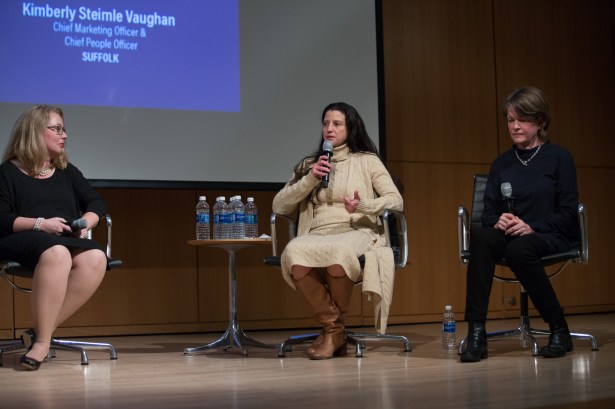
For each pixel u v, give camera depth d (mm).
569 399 2164
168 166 4512
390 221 3615
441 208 5270
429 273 5223
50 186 3441
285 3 4766
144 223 4742
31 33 4332
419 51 5270
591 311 5621
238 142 4641
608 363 2908
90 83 4414
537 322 5086
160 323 4746
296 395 2346
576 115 5660
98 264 3314
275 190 4691
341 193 3449
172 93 4543
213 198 4859
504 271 5391
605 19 5793
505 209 3432
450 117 5320
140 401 2305
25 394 2508
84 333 4617
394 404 2146
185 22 4594
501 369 2816
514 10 5531
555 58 5625
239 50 4668
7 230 3291
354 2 4887
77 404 2283
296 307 4992
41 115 3432
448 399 2207
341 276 3215
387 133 5168
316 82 4793
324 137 3549
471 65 5395
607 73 5773
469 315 3129
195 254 4824
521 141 3426
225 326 4855
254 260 4922
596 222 5672
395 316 5145
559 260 3262
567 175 3348
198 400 2297
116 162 4430
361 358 3258
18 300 4527
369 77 4887
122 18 4488
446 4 5355
